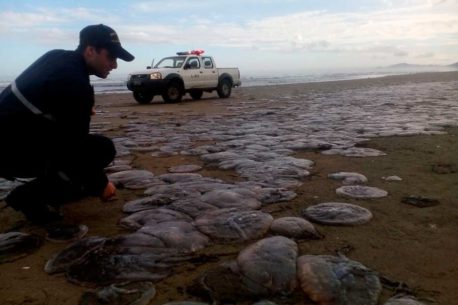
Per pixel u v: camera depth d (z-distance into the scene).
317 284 2.01
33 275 2.28
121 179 4.16
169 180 4.11
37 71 2.71
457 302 1.93
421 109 10.81
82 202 3.49
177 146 6.21
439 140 6.03
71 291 2.09
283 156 5.13
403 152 5.28
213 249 2.52
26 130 2.68
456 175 4.11
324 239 2.64
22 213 3.27
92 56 2.80
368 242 2.59
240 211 3.06
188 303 1.92
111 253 2.43
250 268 2.19
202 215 3.03
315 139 6.40
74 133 2.83
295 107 12.83
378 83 29.44
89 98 2.81
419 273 2.20
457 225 2.84
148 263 2.33
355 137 6.56
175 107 14.12
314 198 3.47
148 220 2.94
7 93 2.70
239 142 6.31
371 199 3.41
